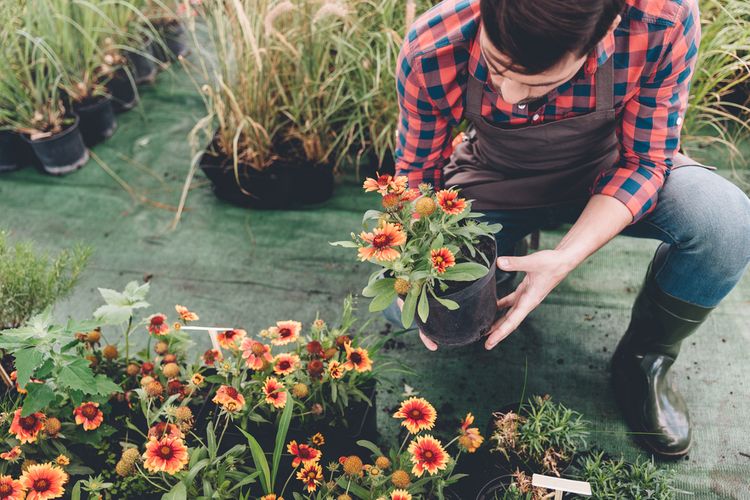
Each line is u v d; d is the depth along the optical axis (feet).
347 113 8.14
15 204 8.06
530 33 2.79
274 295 6.80
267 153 7.64
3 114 8.27
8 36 8.20
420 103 4.50
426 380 5.89
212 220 7.77
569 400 5.68
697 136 7.92
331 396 4.74
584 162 4.84
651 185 4.46
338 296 6.76
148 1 10.27
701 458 5.23
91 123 8.80
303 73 7.52
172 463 3.91
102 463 4.71
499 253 5.35
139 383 4.84
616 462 5.19
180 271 7.11
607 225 4.41
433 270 3.50
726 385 5.72
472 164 5.20
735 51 7.18
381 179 3.92
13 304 5.26
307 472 4.13
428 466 3.96
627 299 6.50
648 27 3.88
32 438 4.19
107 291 4.86
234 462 4.34
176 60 10.57
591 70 3.93
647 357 5.37
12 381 4.93
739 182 7.65
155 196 8.14
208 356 4.69
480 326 4.20
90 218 7.83
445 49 4.16
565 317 6.38
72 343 4.30
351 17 7.37
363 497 4.11
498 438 4.53
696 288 4.70
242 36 7.09
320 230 7.55
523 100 3.51
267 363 4.66
